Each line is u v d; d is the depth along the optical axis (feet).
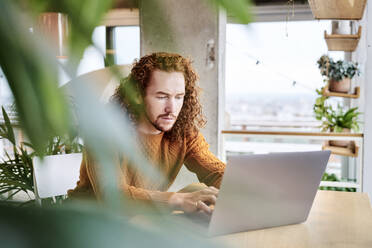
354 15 8.48
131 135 0.54
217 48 9.39
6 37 0.37
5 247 0.33
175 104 5.12
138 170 0.53
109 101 0.51
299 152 3.66
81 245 0.35
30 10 0.39
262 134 10.09
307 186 3.92
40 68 0.38
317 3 7.50
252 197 3.63
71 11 0.41
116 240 0.37
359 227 4.11
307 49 11.65
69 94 0.41
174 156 5.73
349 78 10.91
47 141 0.40
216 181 5.55
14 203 0.42
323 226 4.12
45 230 0.36
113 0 0.43
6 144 7.59
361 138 9.89
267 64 11.93
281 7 11.85
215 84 9.68
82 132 0.44
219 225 3.65
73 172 5.94
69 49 0.41
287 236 3.80
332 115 10.95
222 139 10.30
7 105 0.37
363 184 9.93
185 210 4.15
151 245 0.38
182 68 5.24
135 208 0.51
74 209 0.41
